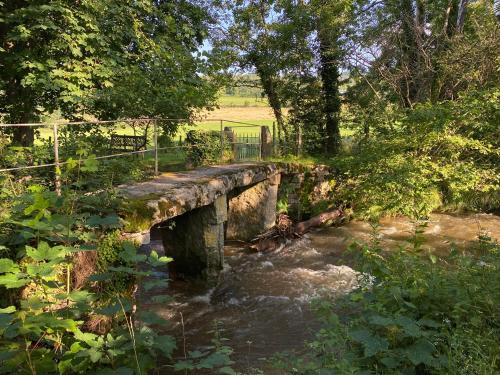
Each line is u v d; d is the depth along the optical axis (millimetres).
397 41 13781
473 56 12062
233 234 10672
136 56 8906
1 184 4285
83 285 4246
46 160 5375
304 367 2898
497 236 10547
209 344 5750
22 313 2209
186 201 6172
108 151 8023
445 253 9148
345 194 12008
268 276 8336
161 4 10484
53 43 7484
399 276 3383
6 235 3777
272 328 6238
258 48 14492
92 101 7715
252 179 9062
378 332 2803
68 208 3781
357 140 13609
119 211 4926
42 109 9977
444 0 13180
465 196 12625
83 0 7324
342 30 13688
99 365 2529
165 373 4855
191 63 9734
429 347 2543
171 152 12477
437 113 10188
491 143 11266
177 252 7996
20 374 2342
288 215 11398
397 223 11930
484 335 2797
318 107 14922
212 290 7641
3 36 7965
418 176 10375
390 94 14148
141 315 2686
